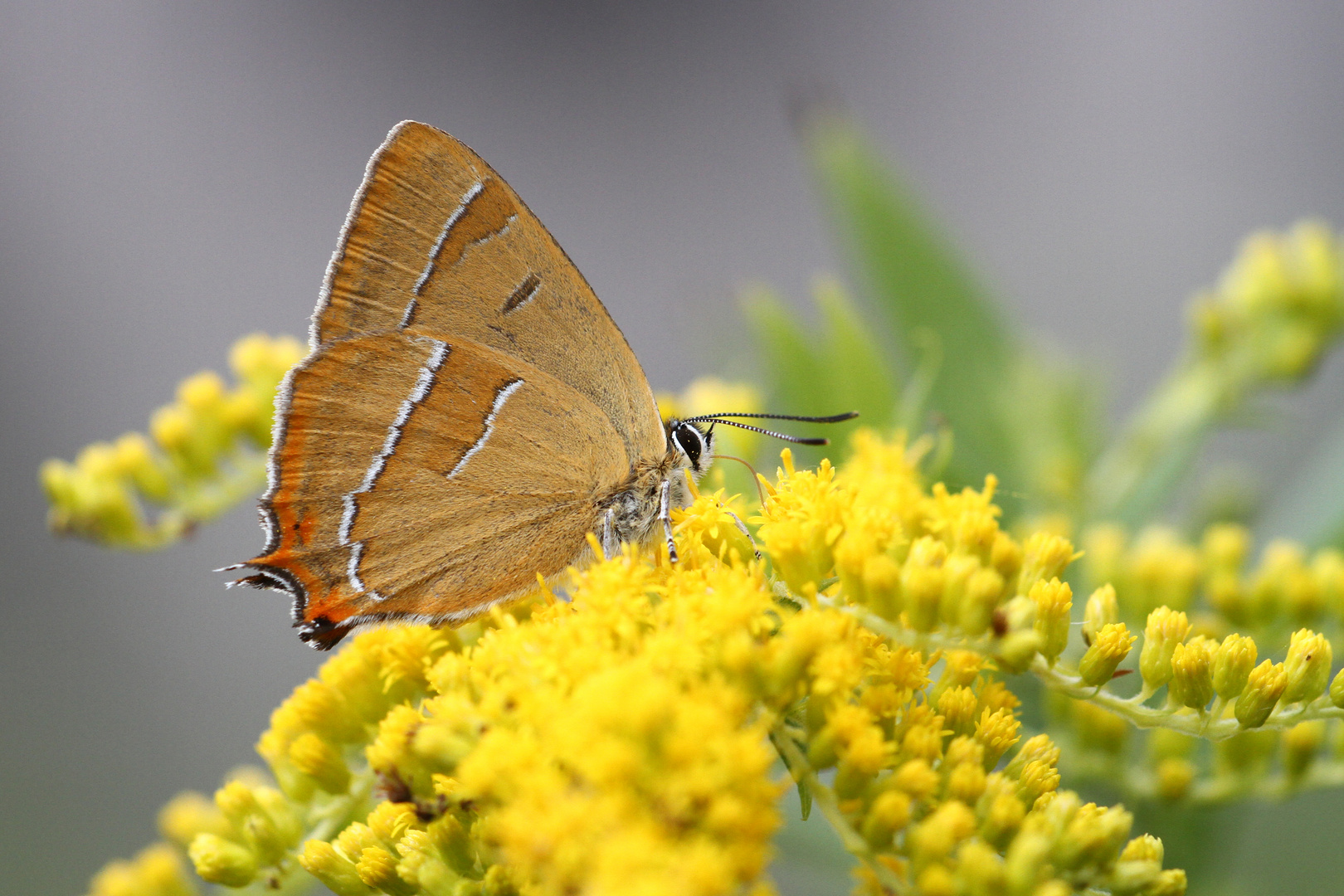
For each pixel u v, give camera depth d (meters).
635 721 0.28
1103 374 0.33
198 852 0.30
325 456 0.30
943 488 0.30
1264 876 0.31
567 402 0.31
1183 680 0.29
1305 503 0.32
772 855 0.28
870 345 0.31
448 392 0.30
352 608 0.30
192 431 0.32
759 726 0.29
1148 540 0.31
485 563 0.31
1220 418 0.32
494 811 0.29
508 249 0.30
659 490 0.31
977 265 0.32
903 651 0.29
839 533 0.29
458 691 0.29
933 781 0.29
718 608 0.29
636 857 0.28
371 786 0.30
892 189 0.32
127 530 0.32
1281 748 0.30
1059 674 0.29
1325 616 0.31
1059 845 0.29
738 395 0.32
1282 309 0.32
